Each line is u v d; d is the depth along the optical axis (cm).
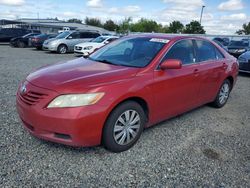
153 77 376
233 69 579
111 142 341
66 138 315
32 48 2269
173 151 370
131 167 324
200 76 467
